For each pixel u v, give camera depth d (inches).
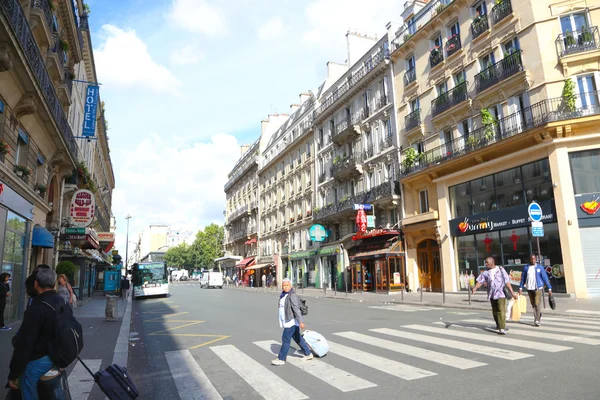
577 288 625.0
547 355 250.5
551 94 692.1
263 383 219.5
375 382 211.0
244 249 2436.0
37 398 127.5
